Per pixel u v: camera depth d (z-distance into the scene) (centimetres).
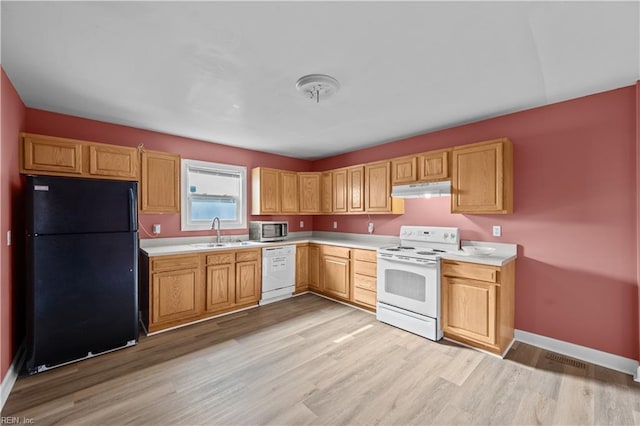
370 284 359
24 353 240
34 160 243
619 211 231
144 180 315
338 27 158
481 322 257
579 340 248
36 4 138
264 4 140
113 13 146
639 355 216
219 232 393
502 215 294
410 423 171
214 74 212
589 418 175
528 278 275
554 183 262
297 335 293
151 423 170
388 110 282
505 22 154
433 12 146
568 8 143
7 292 205
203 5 140
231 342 277
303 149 450
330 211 454
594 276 242
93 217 248
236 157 433
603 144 238
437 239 337
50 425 167
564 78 217
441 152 315
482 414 179
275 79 219
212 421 172
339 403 189
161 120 311
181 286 315
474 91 240
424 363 239
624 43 173
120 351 258
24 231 249
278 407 184
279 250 409
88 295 245
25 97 250
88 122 306
